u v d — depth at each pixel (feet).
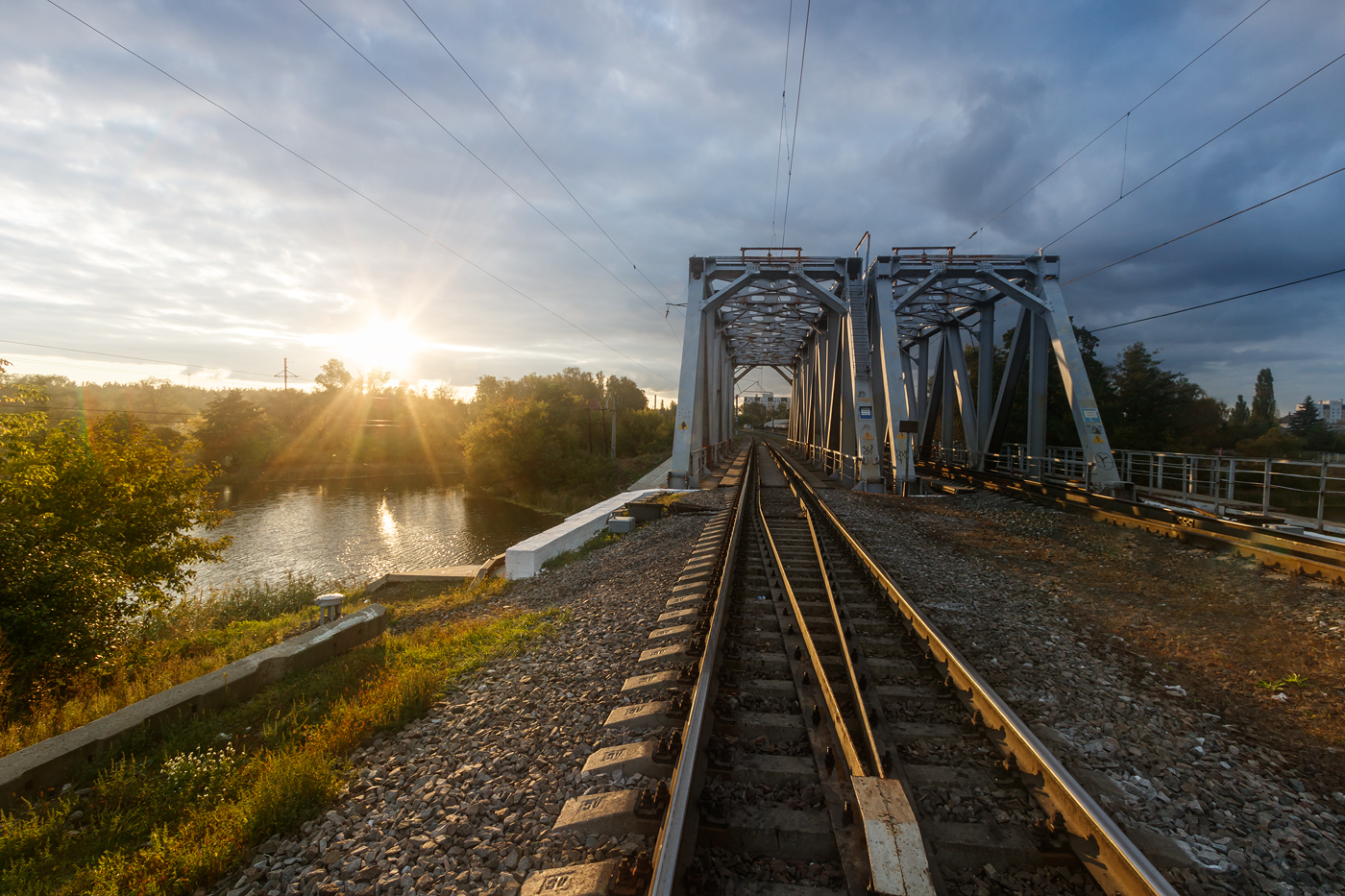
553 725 14.32
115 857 10.64
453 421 242.17
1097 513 47.19
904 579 27.94
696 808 10.38
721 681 15.67
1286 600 25.25
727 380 161.17
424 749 13.84
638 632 20.88
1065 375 65.77
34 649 22.82
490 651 21.07
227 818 11.33
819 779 11.31
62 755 13.92
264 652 20.67
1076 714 14.65
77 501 31.42
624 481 155.12
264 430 196.85
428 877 9.43
